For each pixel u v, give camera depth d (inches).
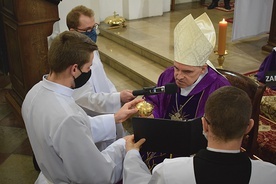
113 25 225.8
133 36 208.5
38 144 66.5
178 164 48.2
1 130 152.8
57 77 66.2
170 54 179.3
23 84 144.3
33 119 66.1
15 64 151.6
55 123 62.9
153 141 66.8
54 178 67.8
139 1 243.6
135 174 59.9
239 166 45.4
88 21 97.0
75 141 63.2
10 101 162.6
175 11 267.1
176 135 63.8
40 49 137.7
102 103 93.9
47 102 64.9
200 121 62.4
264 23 196.9
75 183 66.9
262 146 111.2
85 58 64.9
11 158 134.9
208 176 45.7
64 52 63.8
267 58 138.5
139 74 171.8
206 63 75.8
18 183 121.5
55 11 135.1
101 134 78.5
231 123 44.6
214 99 46.4
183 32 73.6
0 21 181.9
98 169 66.4
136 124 66.2
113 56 194.2
